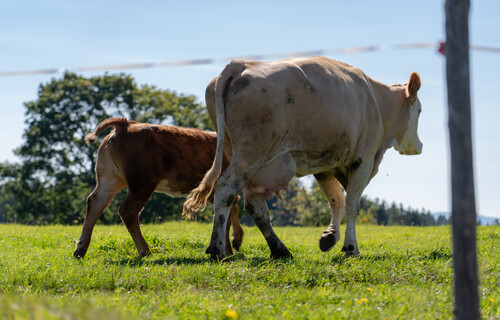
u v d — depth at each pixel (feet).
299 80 33.50
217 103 33.32
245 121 32.65
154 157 39.91
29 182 156.46
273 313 21.47
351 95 36.52
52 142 154.81
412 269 31.55
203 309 21.65
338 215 40.75
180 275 29.63
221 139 33.27
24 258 37.81
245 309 22.00
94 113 156.97
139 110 163.43
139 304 22.56
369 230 75.61
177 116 163.94
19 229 67.56
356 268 30.91
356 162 38.32
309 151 34.73
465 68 17.21
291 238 58.23
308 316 20.70
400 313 21.16
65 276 29.73
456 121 17.16
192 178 41.22
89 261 36.88
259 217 36.14
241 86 32.65
